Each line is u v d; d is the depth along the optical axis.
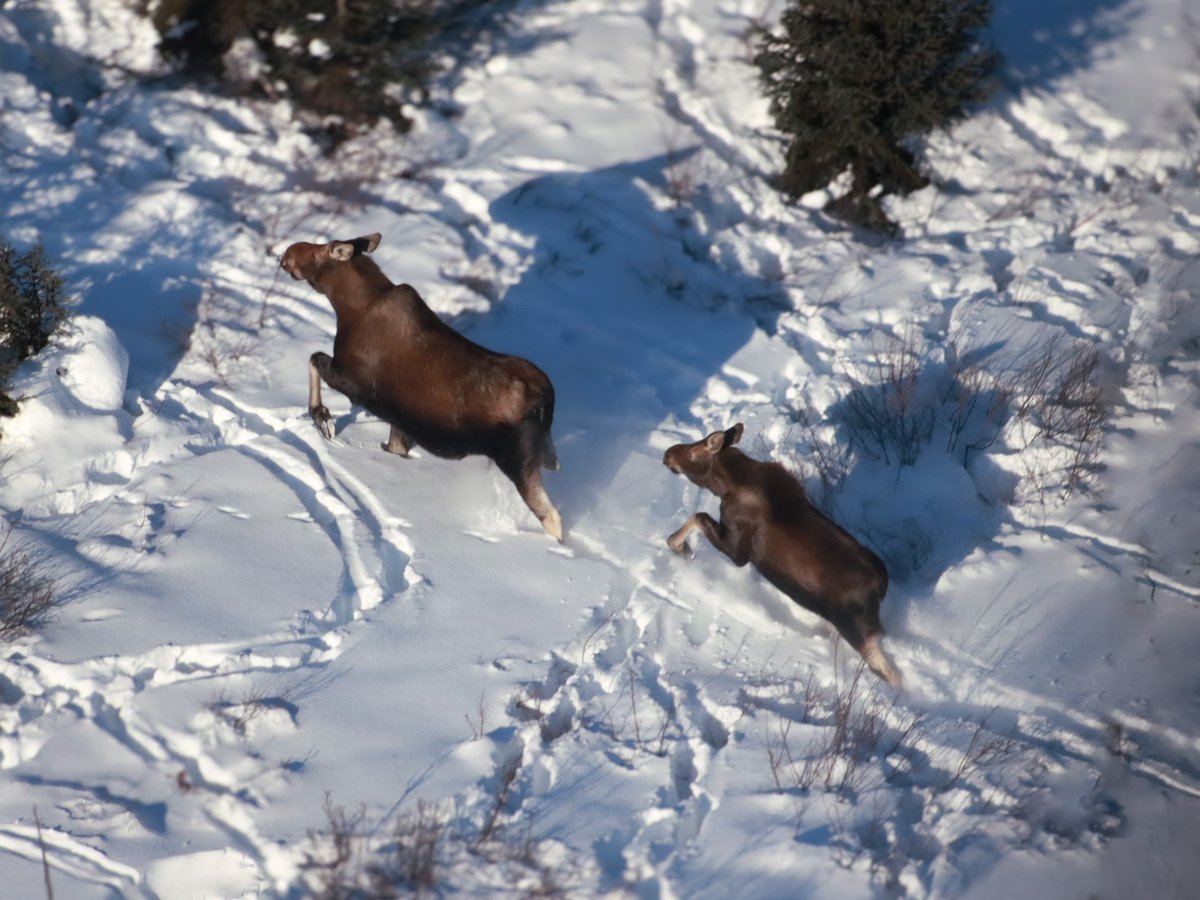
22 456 27.48
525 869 19.77
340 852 20.00
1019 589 25.53
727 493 24.03
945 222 38.12
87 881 20.14
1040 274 35.22
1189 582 25.66
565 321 33.59
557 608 24.88
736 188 38.94
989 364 31.56
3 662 23.11
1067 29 46.44
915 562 26.23
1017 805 20.81
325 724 22.22
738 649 24.25
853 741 21.94
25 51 41.41
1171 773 21.75
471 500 27.75
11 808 21.03
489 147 40.09
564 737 22.11
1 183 36.41
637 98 42.22
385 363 26.47
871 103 36.66
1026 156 40.84
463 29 44.66
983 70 41.66
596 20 45.34
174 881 20.28
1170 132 41.78
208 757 21.66
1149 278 35.06
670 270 35.78
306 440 29.25
